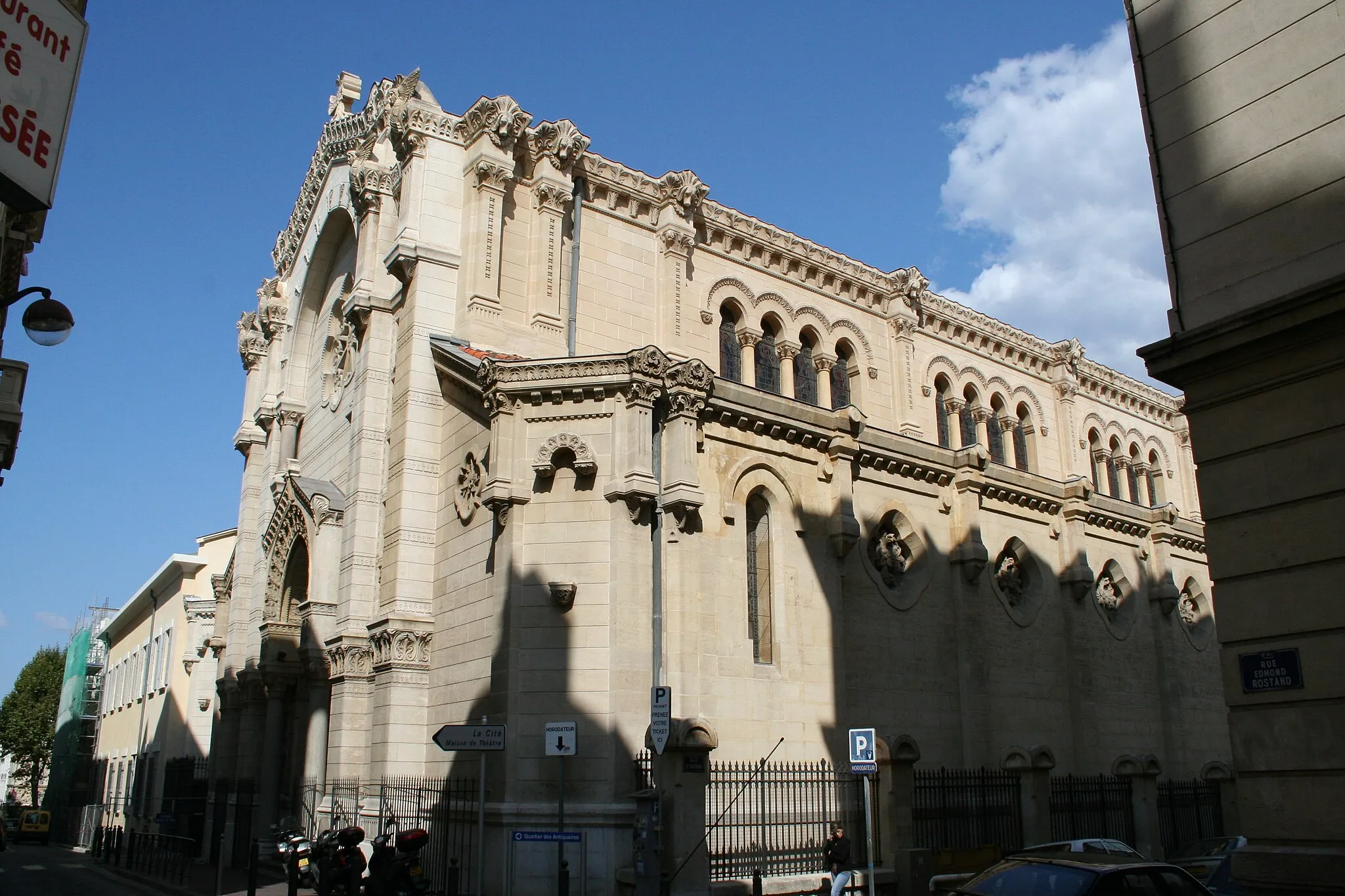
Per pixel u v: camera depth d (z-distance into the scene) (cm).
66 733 8562
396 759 2630
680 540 2405
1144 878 1291
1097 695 3488
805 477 2822
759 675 2523
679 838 2009
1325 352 1270
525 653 2258
